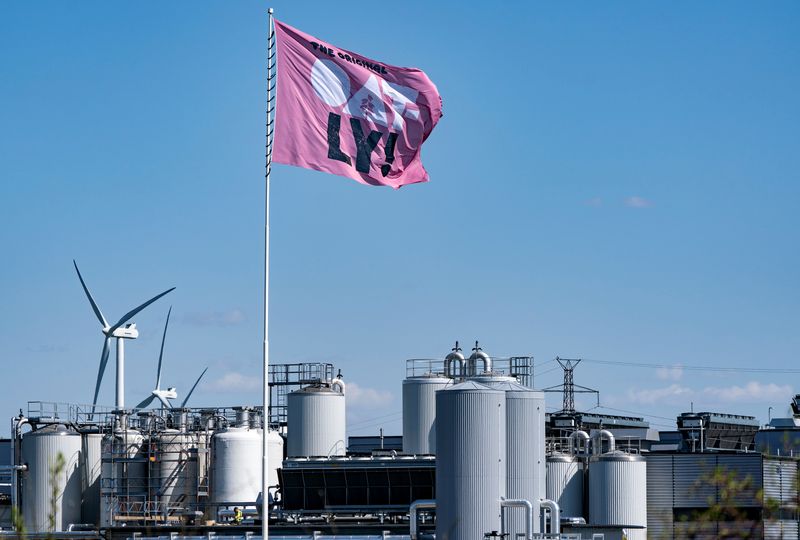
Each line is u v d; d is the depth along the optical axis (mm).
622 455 94812
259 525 87750
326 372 107688
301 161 57344
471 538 72750
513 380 88438
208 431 101188
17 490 98812
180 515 96625
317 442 102625
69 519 99125
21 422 100750
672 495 96188
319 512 90938
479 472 73125
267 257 57656
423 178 60531
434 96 59906
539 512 78875
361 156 58562
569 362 148875
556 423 112312
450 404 73938
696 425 119188
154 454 98188
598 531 85250
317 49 58312
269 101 58406
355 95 58688
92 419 103000
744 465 93125
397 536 82625
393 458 90500
